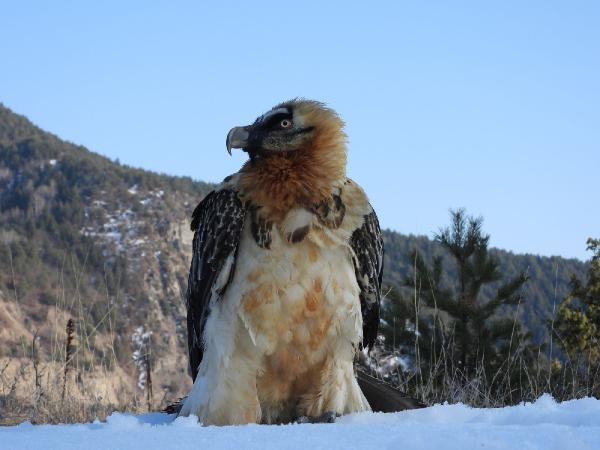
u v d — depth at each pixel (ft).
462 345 53.06
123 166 496.64
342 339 21.86
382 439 13.25
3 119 568.41
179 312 309.42
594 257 55.01
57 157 497.05
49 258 330.34
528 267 58.75
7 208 437.99
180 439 13.94
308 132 22.06
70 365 34.60
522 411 16.87
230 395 21.26
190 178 497.46
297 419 22.43
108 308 39.01
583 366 38.63
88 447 13.53
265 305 21.18
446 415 18.89
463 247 59.00
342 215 21.76
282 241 21.26
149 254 364.38
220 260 21.76
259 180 21.66
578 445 11.99
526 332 54.95
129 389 36.88
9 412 32.24
